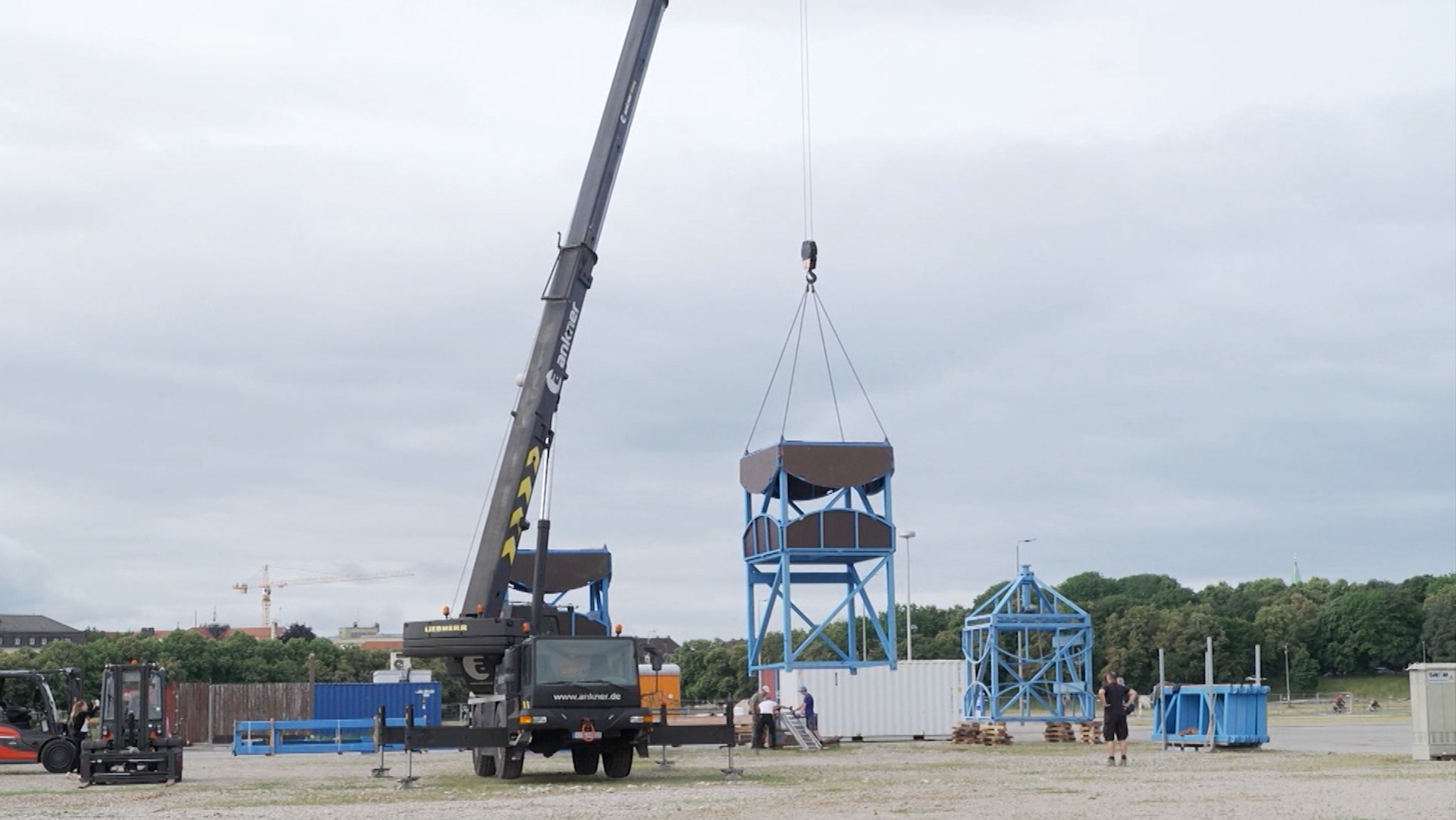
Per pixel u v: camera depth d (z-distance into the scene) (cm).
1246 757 3431
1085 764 3164
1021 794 2202
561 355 3095
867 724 4972
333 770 3378
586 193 3200
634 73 3306
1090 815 1817
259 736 5628
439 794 2377
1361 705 11312
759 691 4722
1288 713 9406
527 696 2598
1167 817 1773
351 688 6419
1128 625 14125
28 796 2520
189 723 6431
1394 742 4403
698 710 6550
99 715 3077
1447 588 14938
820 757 3678
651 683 4650
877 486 4619
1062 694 4916
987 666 7225
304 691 6631
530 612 2927
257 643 12050
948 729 5022
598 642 2636
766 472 4459
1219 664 13975
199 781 2948
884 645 4444
